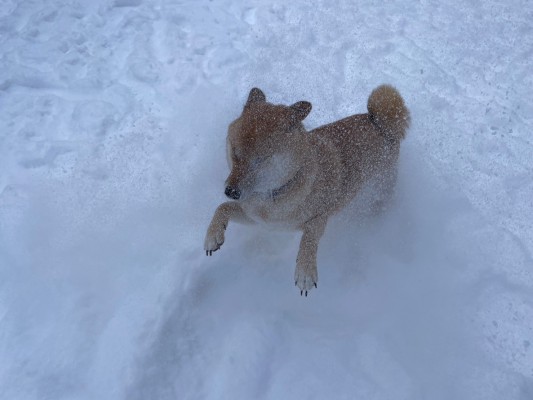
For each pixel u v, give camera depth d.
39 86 1.51
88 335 0.92
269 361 0.90
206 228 1.13
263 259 1.08
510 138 1.40
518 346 0.93
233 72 1.58
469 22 1.88
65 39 1.67
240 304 0.99
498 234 1.13
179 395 0.86
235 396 0.85
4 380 0.85
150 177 1.24
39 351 0.89
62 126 1.38
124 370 0.87
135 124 1.39
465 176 1.29
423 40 1.78
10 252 1.05
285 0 1.94
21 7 1.80
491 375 0.88
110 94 1.48
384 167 1.16
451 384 0.87
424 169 1.30
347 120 1.15
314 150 0.95
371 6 1.94
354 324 0.97
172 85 1.53
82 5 1.83
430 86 1.58
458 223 1.16
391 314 0.98
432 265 1.08
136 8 1.83
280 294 1.02
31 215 1.12
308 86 1.55
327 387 0.86
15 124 1.37
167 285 1.00
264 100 0.99
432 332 0.95
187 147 1.32
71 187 1.20
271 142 0.85
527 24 1.87
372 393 0.86
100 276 1.03
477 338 0.94
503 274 1.05
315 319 0.98
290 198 0.92
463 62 1.69
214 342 0.94
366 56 1.68
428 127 1.42
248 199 0.92
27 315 0.95
